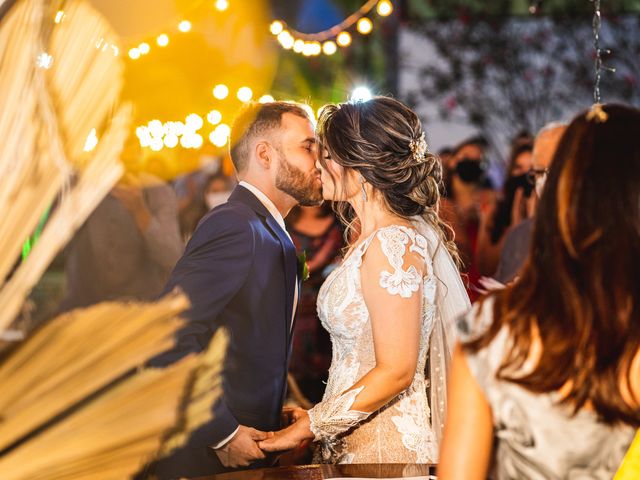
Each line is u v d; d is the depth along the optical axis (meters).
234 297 2.43
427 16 10.01
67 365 0.60
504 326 1.19
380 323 2.26
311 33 3.95
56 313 0.62
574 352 1.14
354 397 2.24
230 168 4.60
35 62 0.58
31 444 0.60
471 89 10.05
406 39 10.02
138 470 0.64
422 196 2.46
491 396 1.18
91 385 0.61
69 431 0.61
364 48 8.12
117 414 0.62
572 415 1.14
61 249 0.58
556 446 1.15
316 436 2.29
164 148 2.64
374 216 2.45
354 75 7.89
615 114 1.22
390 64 9.83
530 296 1.19
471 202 5.53
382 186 2.41
